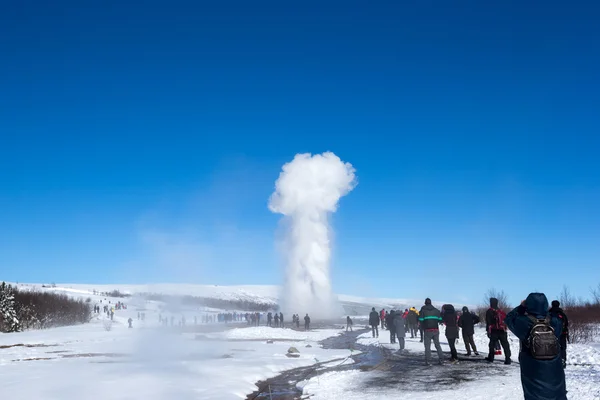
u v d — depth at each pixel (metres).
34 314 55.88
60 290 135.00
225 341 34.09
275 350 26.17
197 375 15.92
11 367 18.75
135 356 23.33
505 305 40.78
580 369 14.14
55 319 60.66
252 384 14.93
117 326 60.19
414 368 15.80
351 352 23.88
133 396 12.15
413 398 10.96
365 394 11.95
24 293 64.12
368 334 36.44
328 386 13.60
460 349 21.02
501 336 15.70
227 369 17.48
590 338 24.48
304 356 22.53
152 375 15.89
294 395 12.93
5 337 39.09
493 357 16.28
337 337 37.59
